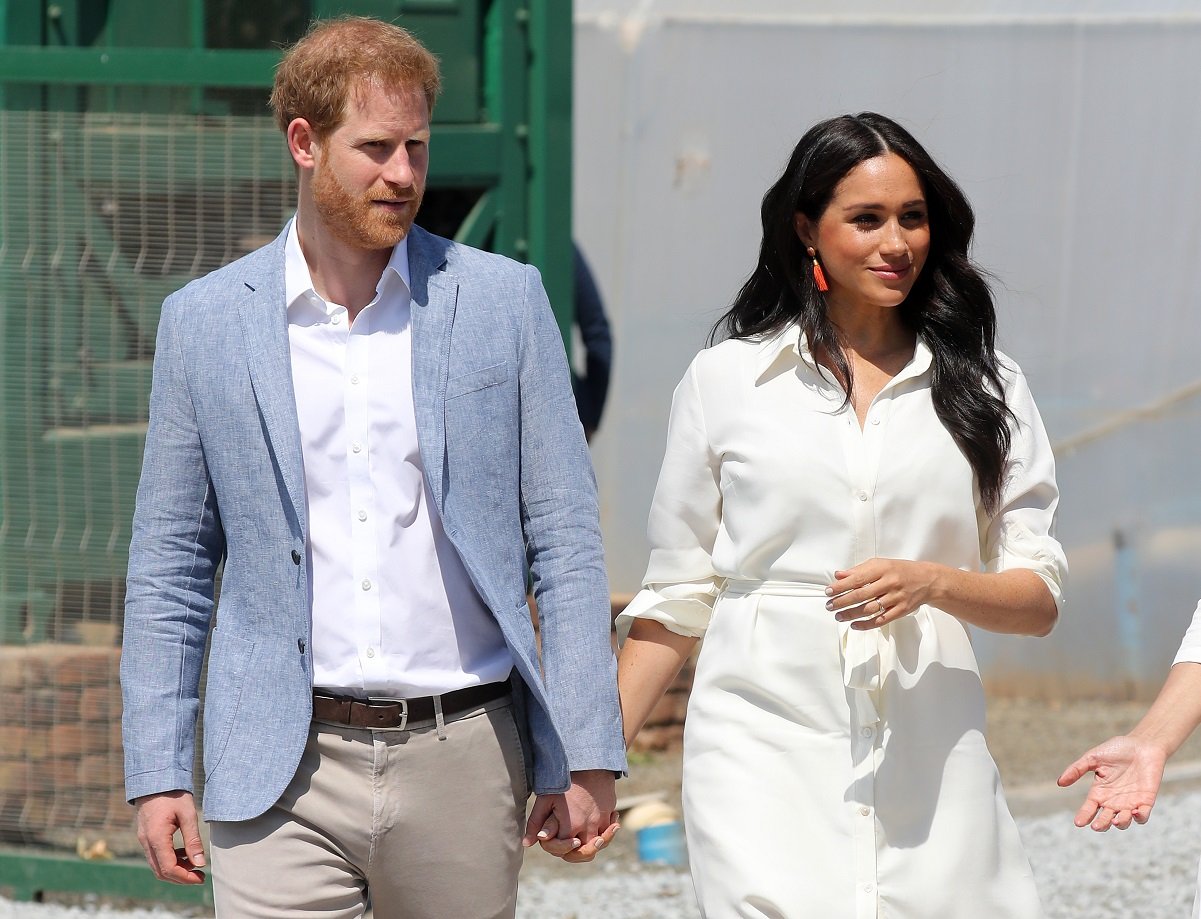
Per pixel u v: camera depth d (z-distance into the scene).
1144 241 34.12
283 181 20.53
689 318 36.75
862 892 13.26
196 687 13.52
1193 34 33.56
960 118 34.91
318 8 22.73
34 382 21.28
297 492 12.66
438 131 23.86
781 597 13.76
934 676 13.51
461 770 12.91
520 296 13.16
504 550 12.96
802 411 13.84
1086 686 35.22
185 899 21.27
